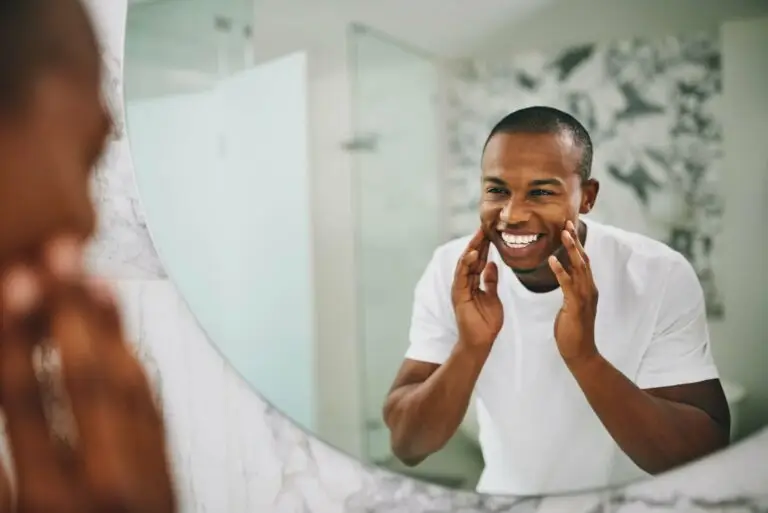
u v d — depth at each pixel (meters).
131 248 0.89
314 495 0.83
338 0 0.75
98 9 0.87
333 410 0.78
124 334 0.90
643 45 0.65
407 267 0.74
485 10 0.70
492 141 0.69
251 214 0.81
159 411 0.90
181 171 0.84
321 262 0.77
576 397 0.70
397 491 0.80
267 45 0.79
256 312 0.82
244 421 0.86
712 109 0.64
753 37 0.63
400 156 0.73
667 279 0.66
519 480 0.73
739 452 0.69
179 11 0.83
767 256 0.64
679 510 0.71
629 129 0.66
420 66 0.72
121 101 0.87
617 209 0.67
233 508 0.87
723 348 0.66
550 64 0.68
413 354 0.74
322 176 0.77
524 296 0.70
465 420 0.73
